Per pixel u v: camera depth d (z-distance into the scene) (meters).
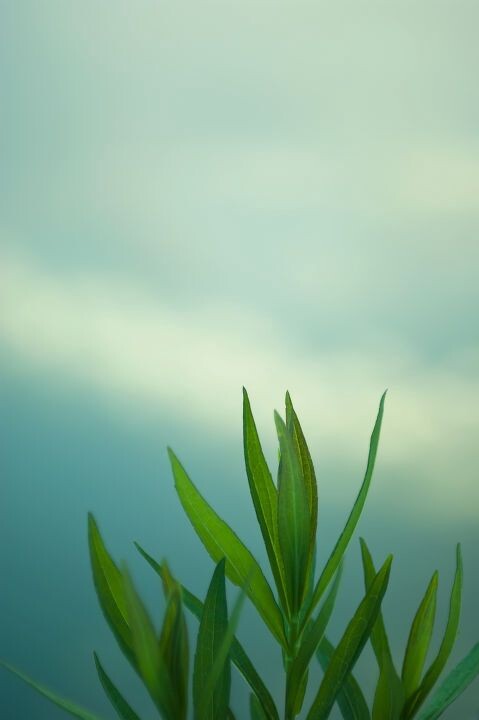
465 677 0.55
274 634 0.55
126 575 0.45
